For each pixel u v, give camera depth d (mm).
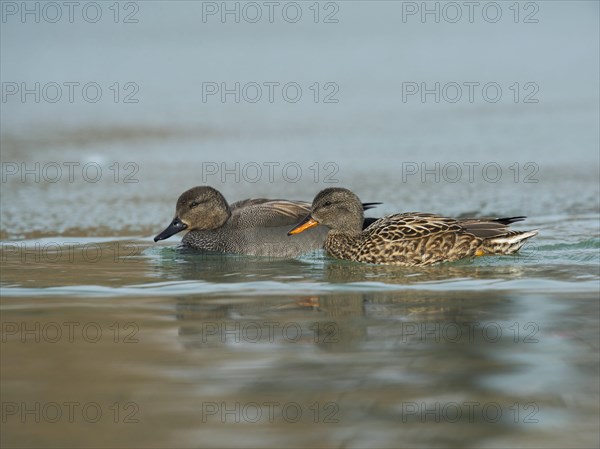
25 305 11953
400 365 9328
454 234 14938
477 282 13133
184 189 20859
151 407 8359
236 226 16734
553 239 16125
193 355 9719
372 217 17688
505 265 14414
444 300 12031
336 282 13406
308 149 24453
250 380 8953
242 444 7598
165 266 14812
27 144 24953
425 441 7629
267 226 16641
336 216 15820
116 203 19641
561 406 8297
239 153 24078
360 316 11242
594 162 22828
